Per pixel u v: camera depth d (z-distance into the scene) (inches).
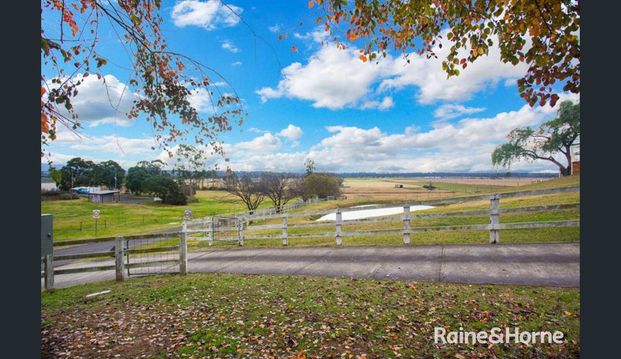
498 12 164.2
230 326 197.9
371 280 272.4
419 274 274.5
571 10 152.0
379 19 196.1
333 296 239.1
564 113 1723.7
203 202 2428.6
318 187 1862.7
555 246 309.9
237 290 270.7
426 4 177.5
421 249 357.1
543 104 167.9
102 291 304.5
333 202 1691.7
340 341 173.2
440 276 263.7
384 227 566.9
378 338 173.6
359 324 190.1
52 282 329.4
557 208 313.7
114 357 168.9
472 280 247.3
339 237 431.2
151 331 198.2
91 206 2098.9
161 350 174.2
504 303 201.9
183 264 355.3
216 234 738.8
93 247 929.5
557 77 163.5
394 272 287.3
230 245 537.6
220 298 251.6
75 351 176.4
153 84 188.1
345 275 294.8
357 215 957.8
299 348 168.9
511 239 358.3
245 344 175.8
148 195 2687.0
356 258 351.6
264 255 417.1
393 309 207.3
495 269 264.4
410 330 179.3
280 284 281.3
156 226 1373.0
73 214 1803.6
